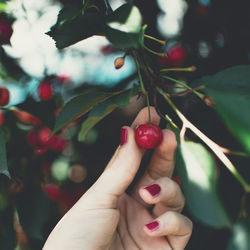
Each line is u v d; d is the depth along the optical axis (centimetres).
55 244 41
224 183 38
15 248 49
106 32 37
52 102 57
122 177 41
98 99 40
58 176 68
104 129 73
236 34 65
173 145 40
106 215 41
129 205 46
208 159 38
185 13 65
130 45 36
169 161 43
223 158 37
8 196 51
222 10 65
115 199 41
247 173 39
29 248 54
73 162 72
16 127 58
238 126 32
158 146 41
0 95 56
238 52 64
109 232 41
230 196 37
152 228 41
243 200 35
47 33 38
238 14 64
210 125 55
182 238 43
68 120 39
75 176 71
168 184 41
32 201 50
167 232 41
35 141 58
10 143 57
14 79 60
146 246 44
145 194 41
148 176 45
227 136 53
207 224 36
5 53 56
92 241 41
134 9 37
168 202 42
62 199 65
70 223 41
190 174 38
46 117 50
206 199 37
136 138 40
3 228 49
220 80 40
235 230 35
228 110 33
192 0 65
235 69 40
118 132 72
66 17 41
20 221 49
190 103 58
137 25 37
